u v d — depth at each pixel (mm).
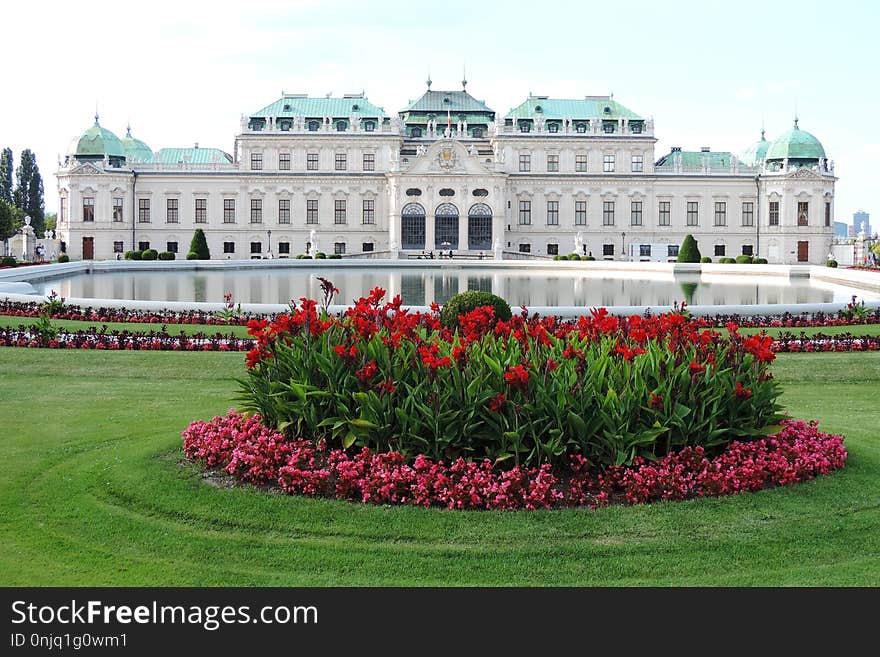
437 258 129625
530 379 15930
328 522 14391
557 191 137125
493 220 132875
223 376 28828
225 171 135875
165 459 17406
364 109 138875
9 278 66312
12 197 155875
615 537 13898
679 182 137500
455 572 12906
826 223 137375
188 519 14688
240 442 16828
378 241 137250
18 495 15891
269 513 14734
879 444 19422
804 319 41531
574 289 69250
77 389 26438
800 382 29297
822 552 13492
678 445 16219
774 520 14469
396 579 12727
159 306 41969
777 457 16172
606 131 138125
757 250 138125
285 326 17672
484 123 145250
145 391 26297
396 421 15922
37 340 33406
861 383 29188
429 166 132125
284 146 136125
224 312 40594
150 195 135875
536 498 14641
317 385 16750
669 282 80188
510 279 83875
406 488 15047
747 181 137125
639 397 15828
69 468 17359
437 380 16047
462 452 15750
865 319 41812
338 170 136625
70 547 13734
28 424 21312
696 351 17359
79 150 135125
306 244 137125
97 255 134250
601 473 15703
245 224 136625
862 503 15266
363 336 17000
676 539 13820
